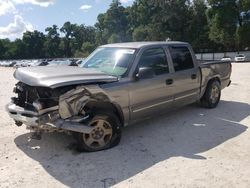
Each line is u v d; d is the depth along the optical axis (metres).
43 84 5.14
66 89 5.32
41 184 4.54
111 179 4.66
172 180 4.61
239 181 4.56
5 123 7.54
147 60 6.67
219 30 63.59
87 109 5.66
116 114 6.12
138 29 81.12
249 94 11.12
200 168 4.99
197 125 7.26
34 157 5.48
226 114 8.23
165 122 7.50
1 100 10.80
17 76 5.80
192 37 76.00
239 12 62.56
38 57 148.50
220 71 9.03
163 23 77.44
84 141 5.54
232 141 6.19
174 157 5.44
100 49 7.40
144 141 6.23
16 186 4.48
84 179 4.68
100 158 5.41
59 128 5.20
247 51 66.50
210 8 64.94
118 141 5.95
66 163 5.22
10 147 5.93
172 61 7.32
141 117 6.57
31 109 5.56
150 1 78.94
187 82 7.66
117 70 6.38
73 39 148.38
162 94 6.92
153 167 5.05
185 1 76.50
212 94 8.80
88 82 5.48
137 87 6.29
